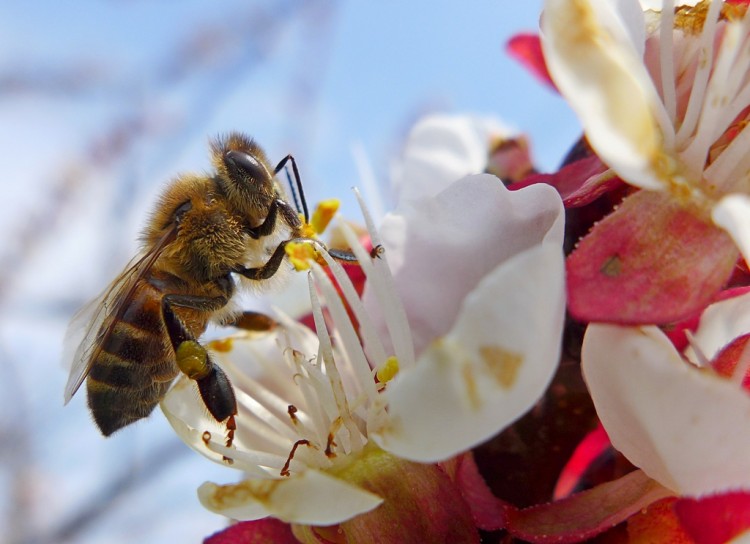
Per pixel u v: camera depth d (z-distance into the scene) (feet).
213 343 0.15
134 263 0.17
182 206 0.17
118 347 0.17
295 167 0.17
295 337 0.15
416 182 0.17
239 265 0.17
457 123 0.17
